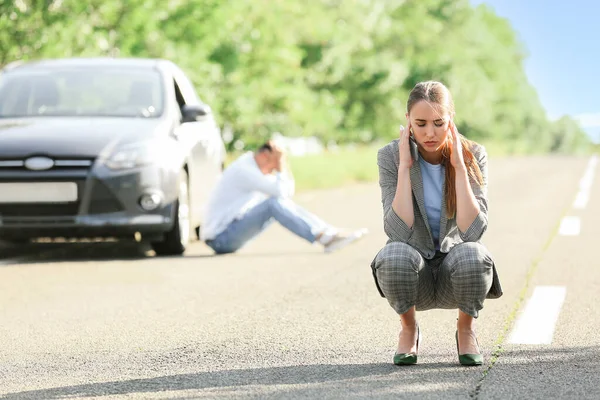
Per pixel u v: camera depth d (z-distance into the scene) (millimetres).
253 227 17891
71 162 16719
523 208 27453
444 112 8375
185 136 18562
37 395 8055
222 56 40688
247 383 8344
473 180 8836
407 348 9016
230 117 41438
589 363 9008
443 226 8844
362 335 10484
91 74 19281
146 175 17016
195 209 18984
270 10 45688
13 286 14289
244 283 14391
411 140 8711
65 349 9969
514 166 61500
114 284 14422
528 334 10453
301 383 8320
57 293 13633
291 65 48844
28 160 16641
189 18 32969
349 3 70562
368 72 74250
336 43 63906
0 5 25344
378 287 9031
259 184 17734
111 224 16781
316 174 40969
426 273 8828
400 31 84688
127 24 29234
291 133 50188
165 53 32219
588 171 52750
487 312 11773
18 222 16688
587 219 24094
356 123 75625
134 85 19016
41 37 25922
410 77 85438
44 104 18656
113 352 9773
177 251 17969
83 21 27609
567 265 16000
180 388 8203
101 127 17578
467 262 8633
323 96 62312
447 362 9109
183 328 11023
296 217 17703
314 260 16953
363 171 46656
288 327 10984
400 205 8664
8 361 9438
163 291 13727
